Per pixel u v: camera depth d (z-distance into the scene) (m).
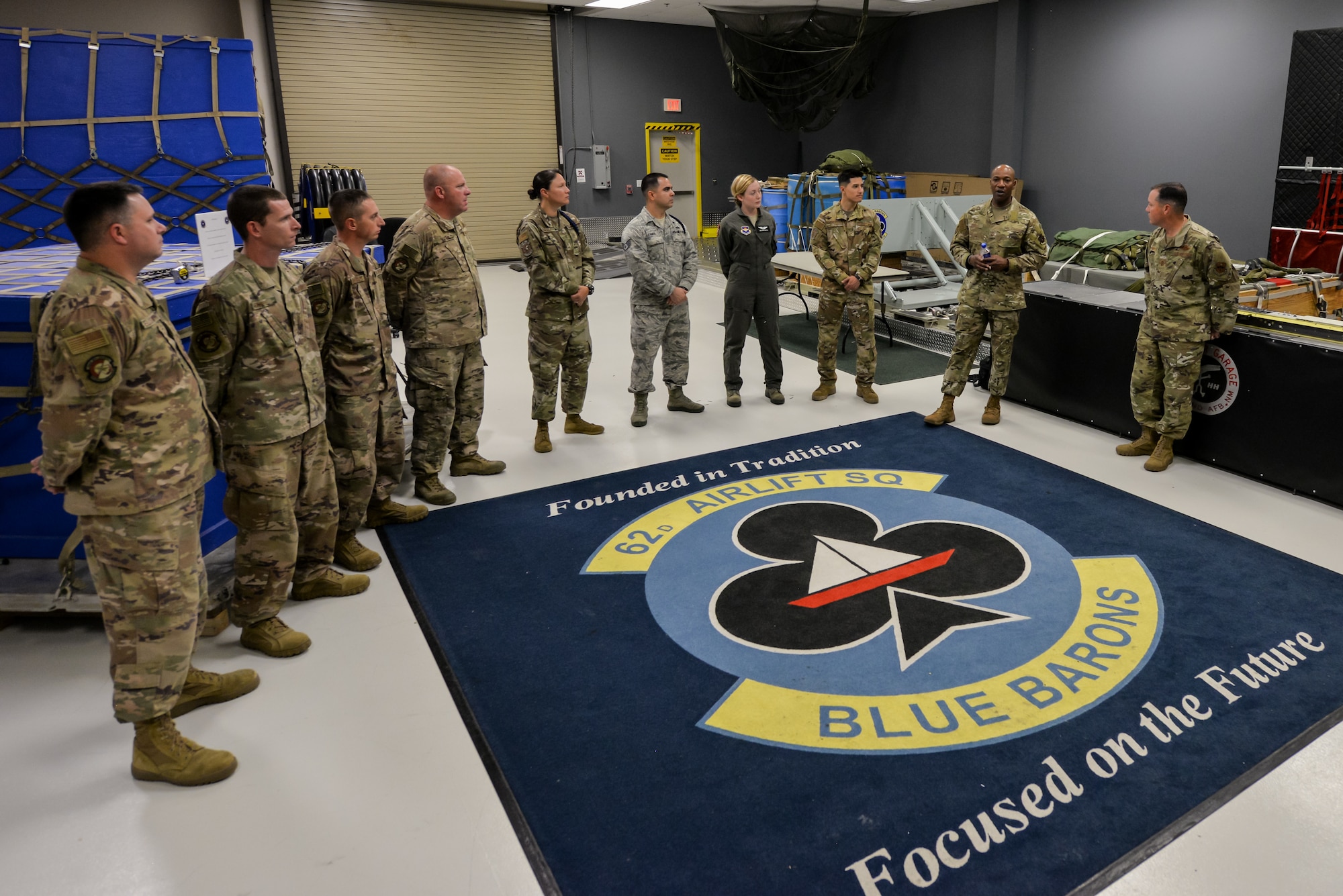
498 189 12.36
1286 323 3.87
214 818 2.12
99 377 1.89
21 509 2.82
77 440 1.91
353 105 11.09
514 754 2.32
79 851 2.02
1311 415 3.72
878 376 5.99
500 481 4.24
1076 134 10.11
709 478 4.21
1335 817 2.04
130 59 5.01
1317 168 7.41
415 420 3.89
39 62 4.83
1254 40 8.21
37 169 4.89
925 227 7.73
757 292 5.12
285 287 2.55
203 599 2.29
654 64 12.93
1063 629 2.82
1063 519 3.63
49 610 2.81
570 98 12.45
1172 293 3.93
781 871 1.91
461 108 11.77
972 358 4.81
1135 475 4.11
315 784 2.22
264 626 2.80
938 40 11.72
